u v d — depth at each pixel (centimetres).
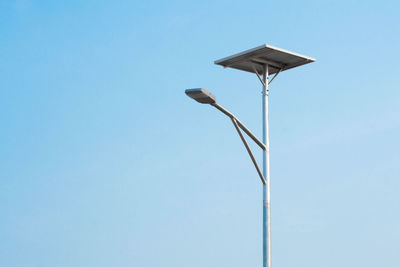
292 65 1670
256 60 1612
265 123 1592
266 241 1498
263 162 1545
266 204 1516
